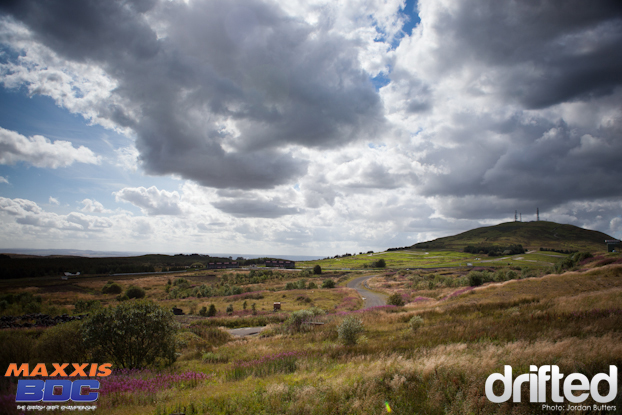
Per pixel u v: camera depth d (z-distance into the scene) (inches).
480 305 1026.1
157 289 3597.4
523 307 856.9
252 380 393.1
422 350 478.9
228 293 2839.6
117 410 298.5
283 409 274.2
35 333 841.5
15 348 518.0
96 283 4099.4
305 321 1063.0
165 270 6240.2
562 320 595.2
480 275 2196.1
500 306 977.5
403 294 2283.5
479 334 563.2
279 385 325.1
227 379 433.4
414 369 345.7
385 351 511.2
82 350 558.6
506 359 355.6
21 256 6884.8
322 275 4842.5
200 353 723.4
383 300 2204.7
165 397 337.1
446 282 2508.6
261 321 1318.9
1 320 1110.4
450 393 285.6
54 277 4904.0
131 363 551.2
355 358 482.3
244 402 291.6
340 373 381.4
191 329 1079.0
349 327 708.0
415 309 1258.0
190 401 306.7
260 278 4143.7
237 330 1189.1
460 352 427.2
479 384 288.5
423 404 267.0
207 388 367.9
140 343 562.6
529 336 494.6
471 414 247.4
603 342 373.4
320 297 2342.5
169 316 601.6
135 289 2829.7
